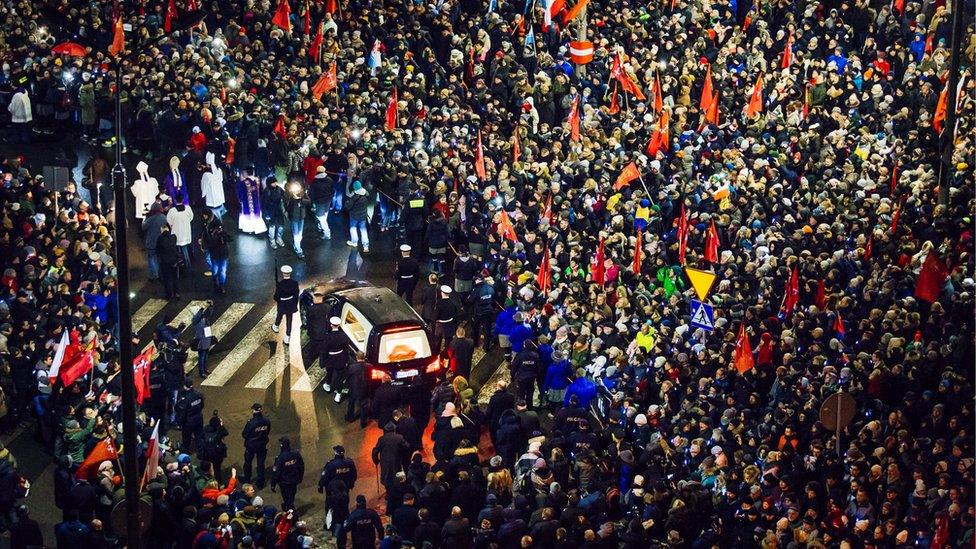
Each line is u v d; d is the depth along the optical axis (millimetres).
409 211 91062
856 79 107875
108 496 62812
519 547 61438
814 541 56344
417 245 92000
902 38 112375
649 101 105438
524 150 95125
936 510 57812
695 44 111312
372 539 63125
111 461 63594
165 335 73625
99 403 70500
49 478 70562
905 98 104125
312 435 75875
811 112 103000
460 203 90500
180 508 62438
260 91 103000
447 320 81500
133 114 100625
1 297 77250
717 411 67000
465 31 112875
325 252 94250
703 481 62750
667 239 85562
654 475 63156
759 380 69938
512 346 79062
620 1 116250
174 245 86125
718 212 86812
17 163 88938
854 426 64312
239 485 71062
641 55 109312
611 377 72312
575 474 67312
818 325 73875
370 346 75688
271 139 97250
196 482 65562
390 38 110000
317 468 73188
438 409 71812
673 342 72688
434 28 112438
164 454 67125
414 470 65938
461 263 85375
